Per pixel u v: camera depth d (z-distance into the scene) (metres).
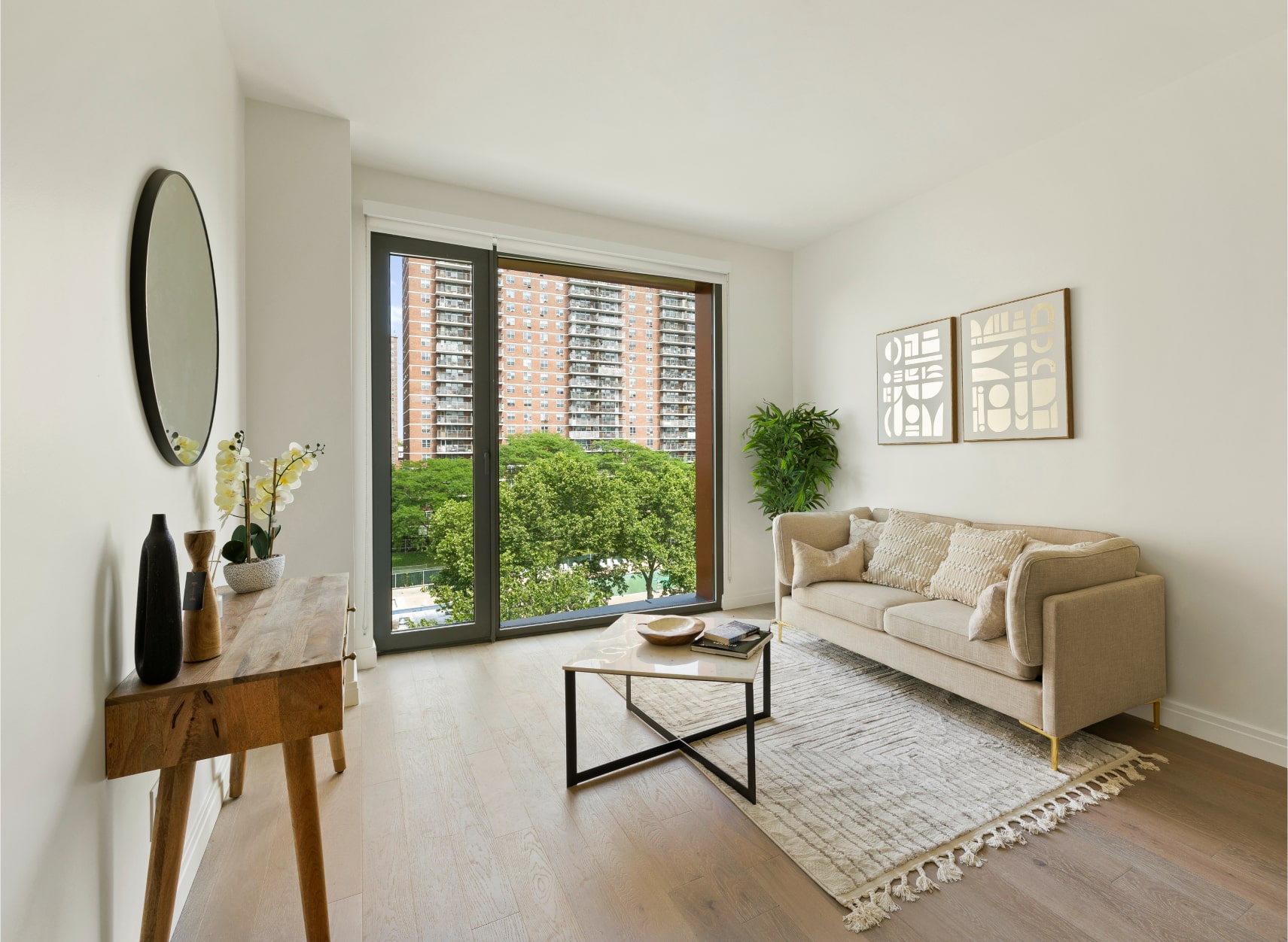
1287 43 2.24
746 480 4.61
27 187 0.90
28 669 0.90
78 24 1.07
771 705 2.78
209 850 1.77
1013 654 2.28
